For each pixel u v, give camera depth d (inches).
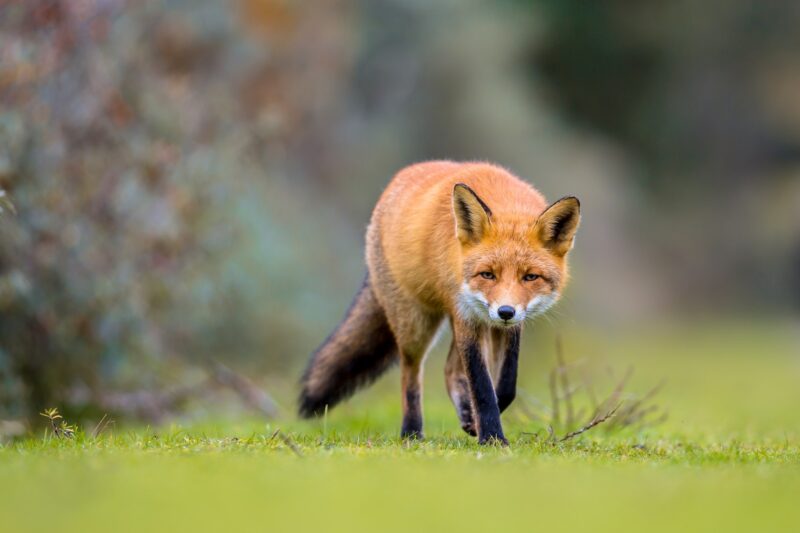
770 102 2107.5
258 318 800.3
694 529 219.8
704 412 612.4
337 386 442.6
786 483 278.7
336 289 954.7
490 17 1457.9
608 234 1542.8
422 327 404.2
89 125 571.2
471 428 392.5
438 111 1346.0
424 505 235.3
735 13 2103.8
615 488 260.7
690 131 2138.3
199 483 255.4
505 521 222.8
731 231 2071.9
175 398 612.4
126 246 593.0
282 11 1036.5
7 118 493.7
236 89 945.5
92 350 576.7
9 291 498.6
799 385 949.8
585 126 2102.6
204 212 671.8
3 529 211.2
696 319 1882.4
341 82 1194.6
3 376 509.4
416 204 398.0
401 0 1343.5
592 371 794.8
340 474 272.1
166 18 858.8
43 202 529.3
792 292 2041.1
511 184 390.0
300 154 1123.9
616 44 2134.6
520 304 355.9
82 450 314.5
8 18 518.0
